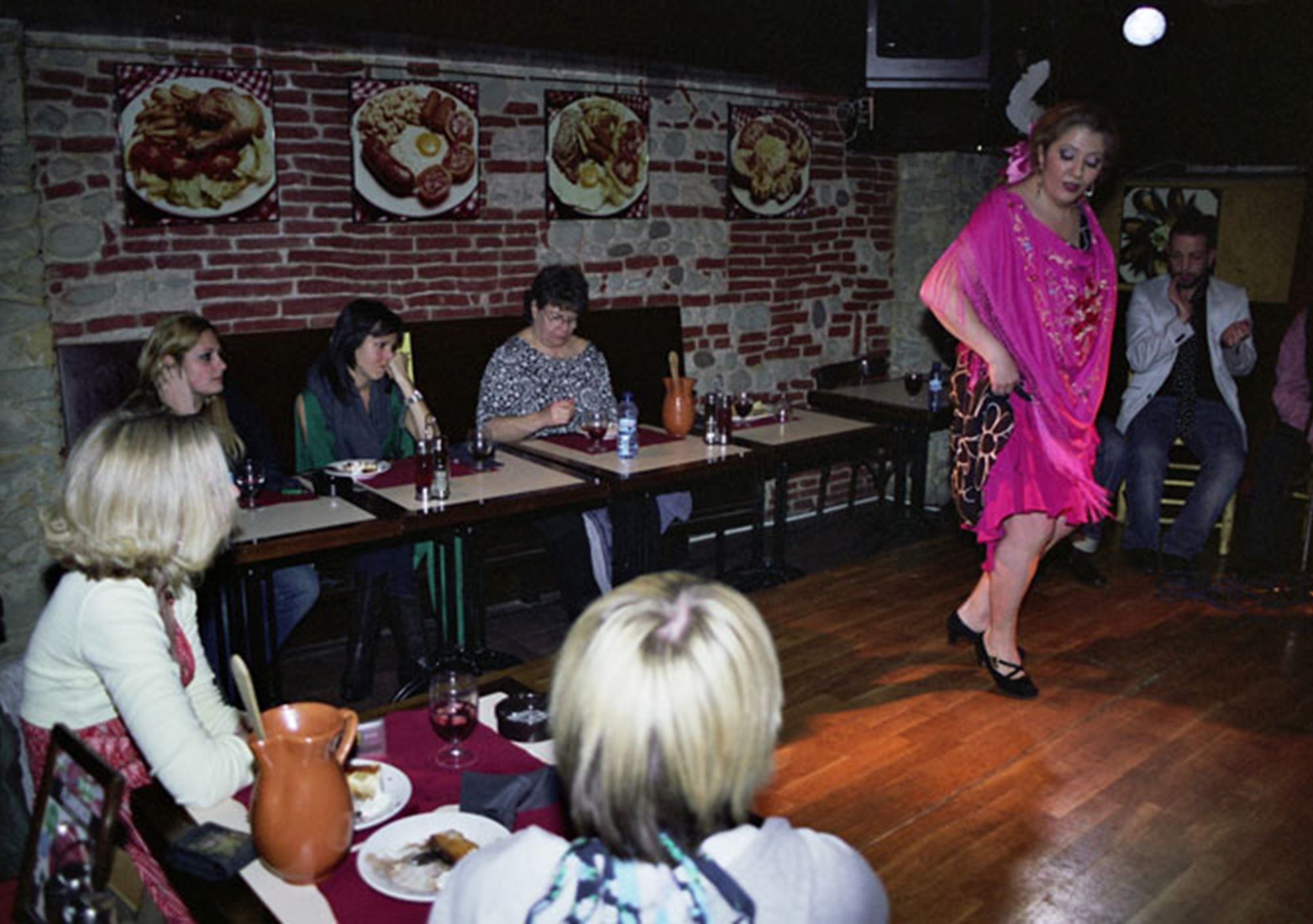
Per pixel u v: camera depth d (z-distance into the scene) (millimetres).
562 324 4188
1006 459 3400
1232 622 4199
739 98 5598
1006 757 3154
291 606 3605
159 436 1704
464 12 3834
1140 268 6492
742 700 956
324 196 4488
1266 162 5734
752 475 5023
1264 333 6016
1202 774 3072
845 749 3199
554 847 1033
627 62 4766
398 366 3945
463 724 1782
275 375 4418
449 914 1050
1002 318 3303
